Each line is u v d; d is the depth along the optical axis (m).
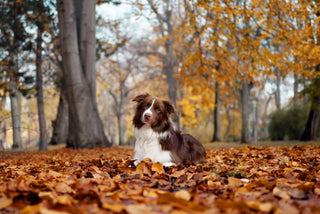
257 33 19.50
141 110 5.49
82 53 16.27
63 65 15.40
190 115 43.31
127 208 2.18
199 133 35.28
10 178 4.63
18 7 17.25
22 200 2.71
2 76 20.34
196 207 2.26
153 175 4.26
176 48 33.09
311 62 13.34
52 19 17.22
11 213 2.46
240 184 3.67
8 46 18.45
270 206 2.26
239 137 48.62
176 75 18.91
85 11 16.33
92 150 13.55
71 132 16.05
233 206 2.35
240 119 48.97
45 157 10.05
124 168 5.07
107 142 16.89
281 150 9.76
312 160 6.66
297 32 12.27
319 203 2.51
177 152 5.59
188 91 45.62
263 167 5.27
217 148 12.73
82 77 15.56
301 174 4.21
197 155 6.25
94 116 16.28
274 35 13.38
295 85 36.75
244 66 17.02
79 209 2.16
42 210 2.03
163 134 5.44
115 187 3.20
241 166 5.55
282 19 12.53
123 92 44.44
